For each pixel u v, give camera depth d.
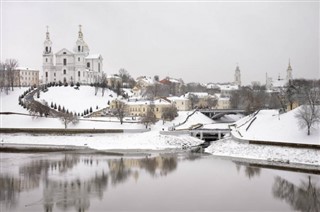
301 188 116.94
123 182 124.56
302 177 130.00
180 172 139.25
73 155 176.62
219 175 134.25
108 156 174.38
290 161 155.12
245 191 114.19
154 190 115.00
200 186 119.88
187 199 106.38
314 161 150.00
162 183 123.38
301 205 101.50
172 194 111.00
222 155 175.88
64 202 103.19
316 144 156.62
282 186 119.19
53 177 130.25
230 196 109.06
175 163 156.62
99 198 106.81
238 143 184.38
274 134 190.12
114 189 115.94
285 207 99.81
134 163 156.50
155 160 163.88
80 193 111.62
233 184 121.94
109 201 104.12
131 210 97.50
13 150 191.12
